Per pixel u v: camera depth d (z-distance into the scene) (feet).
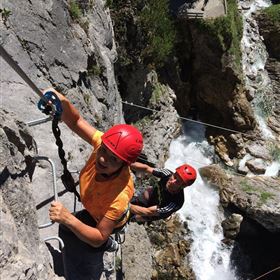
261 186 60.34
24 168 12.32
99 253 14.17
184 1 61.77
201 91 65.77
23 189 11.69
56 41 27.22
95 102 32.37
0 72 18.89
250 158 64.23
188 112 68.28
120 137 10.46
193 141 65.46
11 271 8.86
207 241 55.67
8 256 8.98
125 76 52.34
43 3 26.45
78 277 13.97
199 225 56.49
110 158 10.53
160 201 17.29
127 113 54.54
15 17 22.94
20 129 13.15
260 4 75.72
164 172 17.48
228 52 61.00
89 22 34.63
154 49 53.16
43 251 11.99
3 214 9.63
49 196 16.10
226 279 53.98
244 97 65.16
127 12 49.11
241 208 57.36
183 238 54.39
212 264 54.34
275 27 71.61
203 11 58.80
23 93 19.51
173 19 60.49
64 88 27.04
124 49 50.19
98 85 33.65
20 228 10.83
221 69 61.98
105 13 39.19
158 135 58.44
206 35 59.57
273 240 58.54
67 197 18.07
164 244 52.37
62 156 11.84
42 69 24.86
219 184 60.23
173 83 64.13
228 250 56.08
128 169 10.98
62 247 12.63
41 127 19.47
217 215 58.18
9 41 21.77
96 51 33.83
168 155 61.52
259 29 72.84
